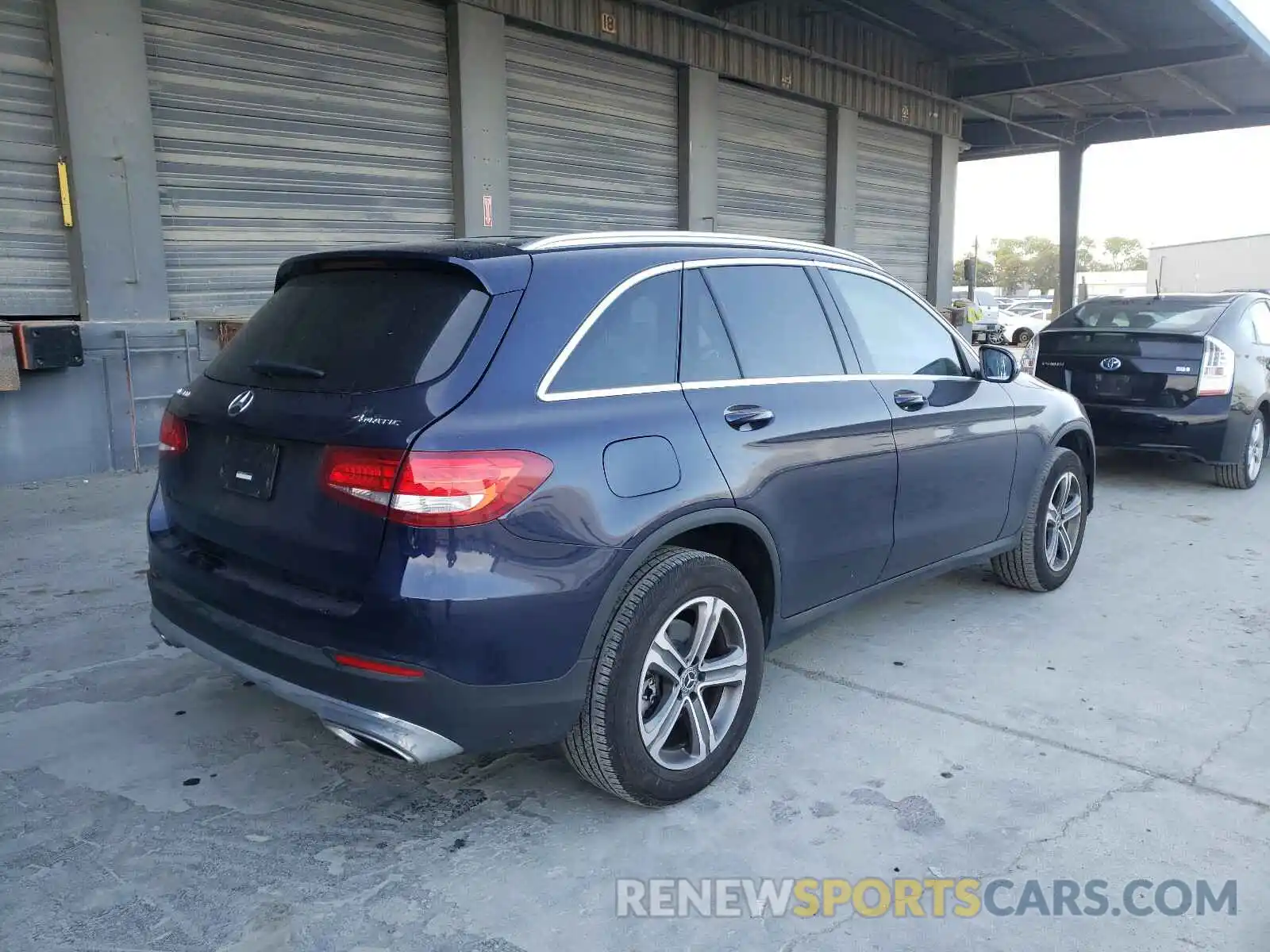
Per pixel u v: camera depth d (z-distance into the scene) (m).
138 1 7.89
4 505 6.83
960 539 4.54
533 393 2.79
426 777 3.35
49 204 7.72
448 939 2.54
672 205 13.35
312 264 3.29
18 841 2.92
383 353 2.82
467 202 10.55
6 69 7.36
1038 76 17.69
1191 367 7.64
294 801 3.18
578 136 11.94
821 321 3.85
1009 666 4.35
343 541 2.66
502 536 2.62
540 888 2.75
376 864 2.85
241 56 8.75
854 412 3.76
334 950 2.49
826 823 3.08
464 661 2.61
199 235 8.68
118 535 6.10
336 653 2.67
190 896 2.69
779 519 3.41
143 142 8.06
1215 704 3.97
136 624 4.65
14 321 7.46
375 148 9.87
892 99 16.89
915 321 4.40
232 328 8.37
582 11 11.41
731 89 13.91
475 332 2.78
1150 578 5.67
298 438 2.77
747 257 3.64
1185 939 2.57
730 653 3.28
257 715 3.77
